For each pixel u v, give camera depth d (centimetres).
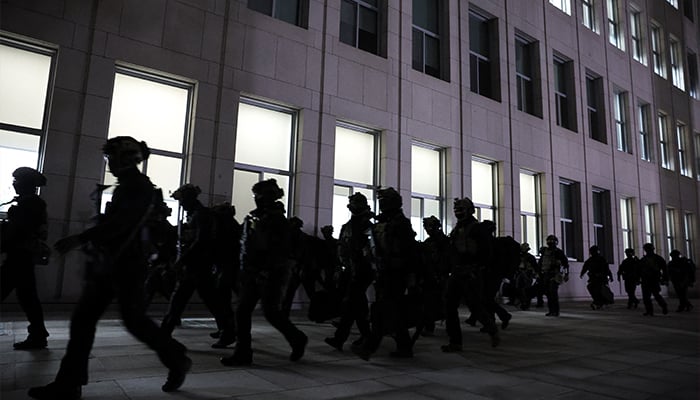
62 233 833
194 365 486
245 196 1089
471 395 419
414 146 1434
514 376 501
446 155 1477
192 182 985
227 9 1073
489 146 1590
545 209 1783
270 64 1118
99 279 343
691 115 2833
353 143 1290
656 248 2403
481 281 651
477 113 1567
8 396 351
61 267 821
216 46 1045
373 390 421
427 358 586
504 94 1683
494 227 846
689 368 567
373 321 552
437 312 592
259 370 476
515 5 1789
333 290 689
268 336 697
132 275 348
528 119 1755
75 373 338
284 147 1162
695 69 3038
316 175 1161
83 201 856
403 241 558
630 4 2530
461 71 1545
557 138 1872
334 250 853
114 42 920
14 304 777
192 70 1007
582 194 1955
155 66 962
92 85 889
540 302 1441
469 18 1678
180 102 1027
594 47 2170
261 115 1136
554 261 1209
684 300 1424
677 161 2653
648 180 2381
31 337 520
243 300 498
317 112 1181
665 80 2677
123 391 380
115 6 929
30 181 521
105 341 589
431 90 1441
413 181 1413
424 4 1542
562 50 1984
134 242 352
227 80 1050
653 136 2481
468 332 850
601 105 2183
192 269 552
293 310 1074
